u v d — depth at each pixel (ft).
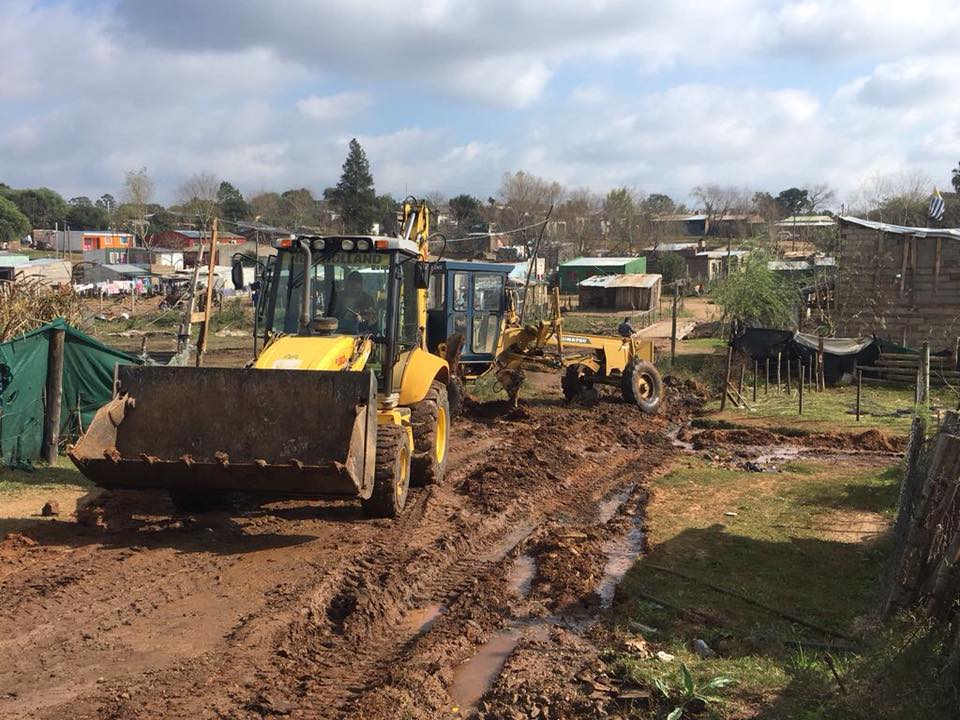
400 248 35.17
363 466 28.81
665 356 93.76
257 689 19.40
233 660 20.63
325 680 20.31
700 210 393.70
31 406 40.73
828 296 95.86
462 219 285.64
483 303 62.23
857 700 18.37
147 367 30.01
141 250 235.20
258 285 37.88
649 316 155.53
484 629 24.13
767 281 104.27
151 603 24.02
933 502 22.47
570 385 67.82
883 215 194.90
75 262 236.63
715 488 41.52
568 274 204.33
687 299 207.51
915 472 25.94
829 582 28.50
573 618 25.36
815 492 40.45
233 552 28.60
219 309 146.51
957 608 20.34
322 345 32.40
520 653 22.33
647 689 19.84
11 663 20.11
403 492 33.86
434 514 34.40
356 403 29.01
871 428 57.11
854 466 46.93
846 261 93.56
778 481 42.96
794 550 31.89
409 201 50.55
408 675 20.31
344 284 36.06
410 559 28.68
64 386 43.80
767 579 28.71
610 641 23.20
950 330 89.25
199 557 27.91
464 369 61.57
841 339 82.94
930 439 26.71
